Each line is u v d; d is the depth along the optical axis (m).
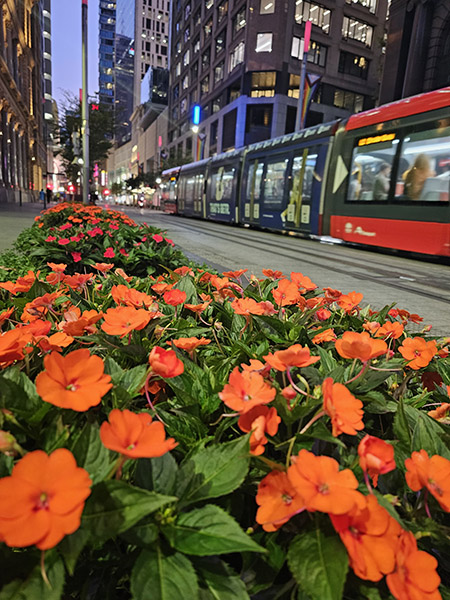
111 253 5.65
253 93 51.84
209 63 65.00
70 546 0.68
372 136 12.24
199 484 0.85
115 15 195.12
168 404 1.26
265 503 0.79
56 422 0.87
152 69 115.50
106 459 0.81
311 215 14.93
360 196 12.66
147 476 0.86
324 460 0.73
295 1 49.38
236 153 21.55
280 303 2.09
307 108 29.19
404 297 6.80
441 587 0.90
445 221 10.09
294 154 16.03
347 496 0.66
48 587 0.65
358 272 9.16
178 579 0.70
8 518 0.57
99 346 1.55
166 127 94.31
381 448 0.74
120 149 171.50
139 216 29.53
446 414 1.24
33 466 0.61
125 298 1.70
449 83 29.75
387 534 0.73
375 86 57.28
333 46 53.09
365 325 1.85
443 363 1.74
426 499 0.88
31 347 1.26
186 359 1.37
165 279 3.22
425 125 10.59
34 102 60.25
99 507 0.70
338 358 1.77
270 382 1.09
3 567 0.68
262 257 10.62
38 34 64.88
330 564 0.71
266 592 0.83
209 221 27.06
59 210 11.59
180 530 0.77
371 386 1.28
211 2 63.94
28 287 2.16
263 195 18.34
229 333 1.95
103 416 1.11
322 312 2.08
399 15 31.91
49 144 106.62
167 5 154.12
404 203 11.13
